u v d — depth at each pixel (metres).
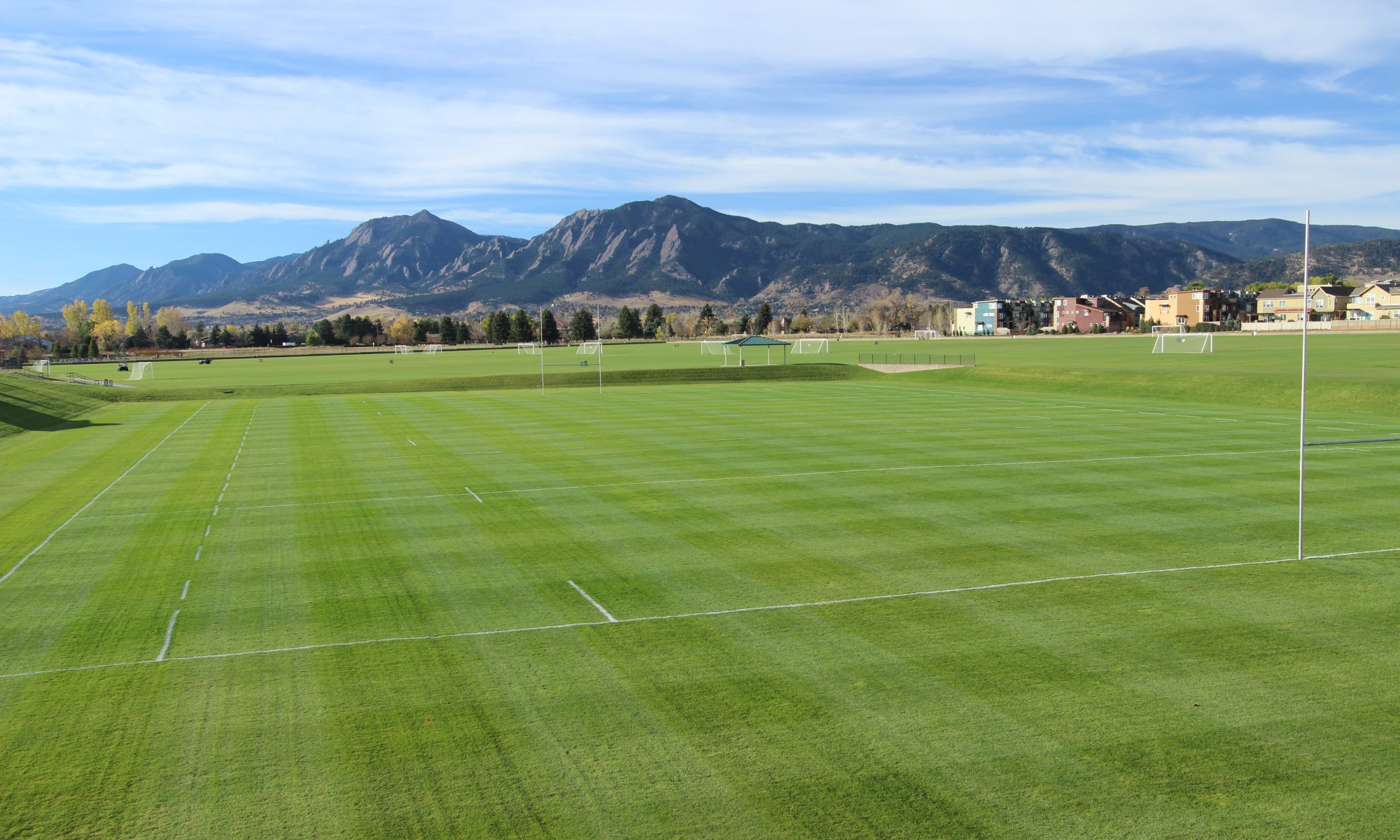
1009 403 66.44
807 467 37.12
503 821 11.62
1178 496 30.30
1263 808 11.62
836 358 137.38
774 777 12.57
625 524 27.39
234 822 11.66
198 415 66.50
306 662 16.83
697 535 25.94
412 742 13.71
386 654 17.20
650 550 24.34
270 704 15.09
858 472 35.62
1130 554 23.30
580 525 27.39
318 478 36.38
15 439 54.38
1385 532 25.17
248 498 32.53
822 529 26.38
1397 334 147.75
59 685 15.94
